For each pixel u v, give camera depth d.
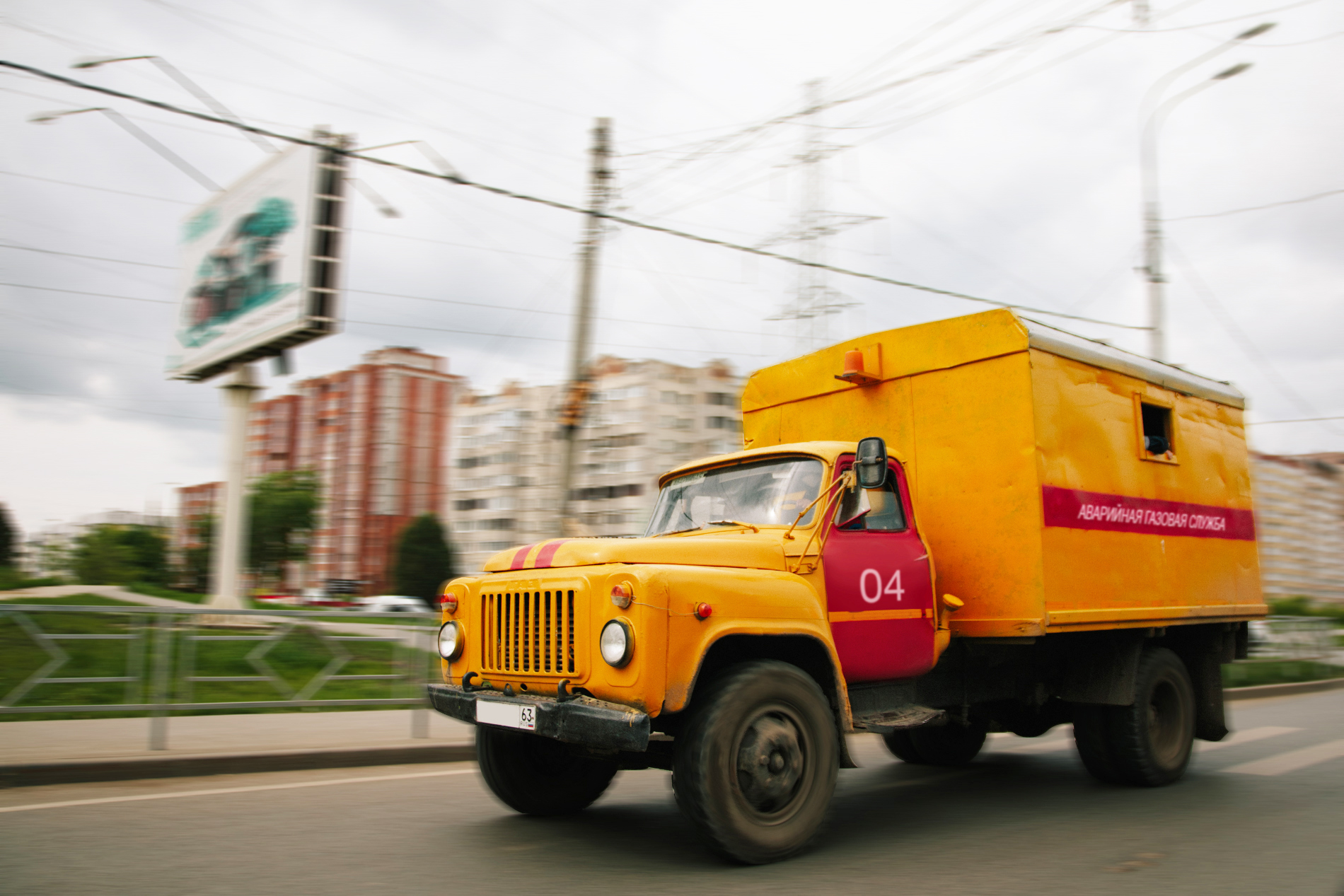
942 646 5.73
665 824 5.50
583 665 4.35
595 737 4.12
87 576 62.28
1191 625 7.34
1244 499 7.97
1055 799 6.37
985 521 5.93
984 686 6.39
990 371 6.00
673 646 4.20
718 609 4.39
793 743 4.52
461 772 7.33
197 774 6.93
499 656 4.86
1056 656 6.85
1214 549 7.41
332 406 85.81
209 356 20.72
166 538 69.69
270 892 4.04
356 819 5.59
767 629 4.53
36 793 6.19
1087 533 6.06
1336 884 4.23
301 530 67.62
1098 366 6.45
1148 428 7.18
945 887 4.16
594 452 70.38
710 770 4.23
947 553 6.09
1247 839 5.14
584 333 16.25
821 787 4.61
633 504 67.94
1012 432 5.86
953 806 6.14
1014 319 5.90
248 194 20.08
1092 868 4.50
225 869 4.40
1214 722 7.38
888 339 6.58
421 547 59.78
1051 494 5.81
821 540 5.20
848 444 5.66
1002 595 5.81
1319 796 6.42
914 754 7.93
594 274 16.36
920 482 6.29
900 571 5.56
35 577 35.62
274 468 89.94
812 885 4.17
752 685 4.40
